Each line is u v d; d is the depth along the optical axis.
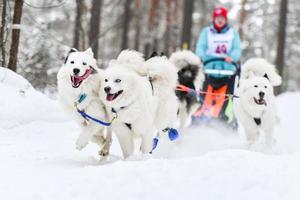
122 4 40.84
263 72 11.16
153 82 9.18
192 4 27.67
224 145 11.57
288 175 5.86
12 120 10.95
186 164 6.49
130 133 8.56
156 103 9.07
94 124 8.54
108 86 7.98
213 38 13.39
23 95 11.78
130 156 8.45
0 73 12.17
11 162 8.31
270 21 47.75
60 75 8.44
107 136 8.98
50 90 17.66
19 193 6.10
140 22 43.28
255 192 5.34
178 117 12.34
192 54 12.98
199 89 13.02
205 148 11.29
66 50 18.42
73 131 11.49
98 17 23.14
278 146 11.23
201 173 5.98
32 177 7.09
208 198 5.33
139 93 8.25
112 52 43.75
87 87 8.28
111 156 9.32
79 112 8.50
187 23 27.66
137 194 5.59
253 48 48.72
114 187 5.84
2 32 13.21
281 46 33.91
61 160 8.76
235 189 5.46
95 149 10.01
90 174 6.46
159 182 5.80
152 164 6.59
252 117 10.66
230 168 6.18
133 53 9.07
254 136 10.92
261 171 6.03
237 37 13.39
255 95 10.16
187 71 12.76
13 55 13.26
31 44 17.62
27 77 16.56
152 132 8.66
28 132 10.85
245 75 11.34
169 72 9.23
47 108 11.92
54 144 10.17
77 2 21.41
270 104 10.38
